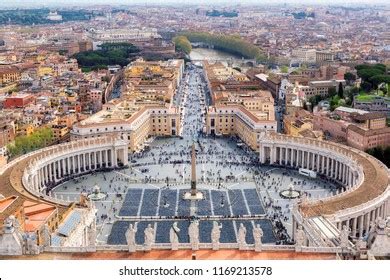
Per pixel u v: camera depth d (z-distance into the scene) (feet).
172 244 450.71
